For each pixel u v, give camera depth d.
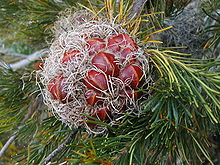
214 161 0.42
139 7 0.30
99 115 0.25
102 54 0.25
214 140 0.44
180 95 0.24
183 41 0.38
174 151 0.26
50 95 0.26
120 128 0.25
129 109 0.25
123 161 0.24
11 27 0.42
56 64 0.26
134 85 0.25
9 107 0.32
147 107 0.25
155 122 0.23
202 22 0.39
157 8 0.33
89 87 0.25
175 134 0.25
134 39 0.27
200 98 0.23
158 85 0.25
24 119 0.35
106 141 0.25
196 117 0.28
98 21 0.27
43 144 0.30
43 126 0.31
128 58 0.25
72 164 0.23
